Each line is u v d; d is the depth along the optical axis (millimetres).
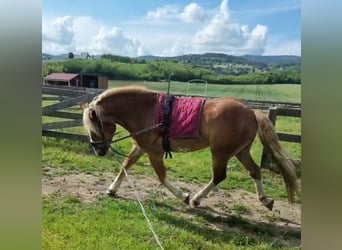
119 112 2658
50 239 2377
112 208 2629
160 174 2662
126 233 2475
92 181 2900
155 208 2674
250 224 2551
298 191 2492
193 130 2537
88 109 2643
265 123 2514
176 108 2586
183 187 2854
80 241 2400
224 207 2691
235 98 2660
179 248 2385
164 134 2576
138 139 2658
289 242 2404
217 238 2439
